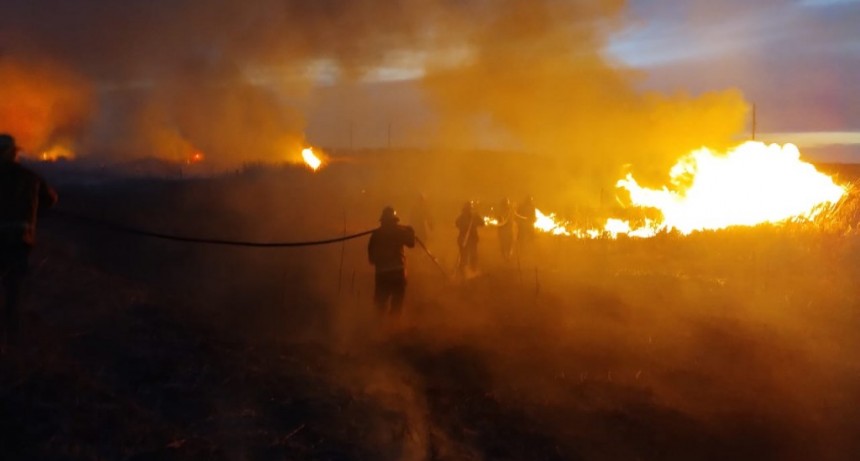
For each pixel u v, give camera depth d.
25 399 6.38
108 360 7.80
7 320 7.51
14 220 7.43
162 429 6.48
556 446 7.82
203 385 7.61
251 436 6.77
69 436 6.04
